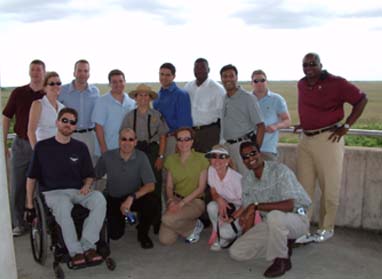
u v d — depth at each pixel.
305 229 3.97
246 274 3.91
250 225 4.10
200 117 5.18
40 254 3.99
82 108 5.06
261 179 4.03
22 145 4.84
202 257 4.30
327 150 4.43
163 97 5.14
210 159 4.47
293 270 3.96
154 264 4.14
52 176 4.07
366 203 4.89
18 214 4.94
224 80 4.80
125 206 4.33
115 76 5.00
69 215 3.83
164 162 4.98
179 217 4.53
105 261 4.06
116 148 4.88
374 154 4.80
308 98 4.47
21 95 4.82
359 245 4.53
